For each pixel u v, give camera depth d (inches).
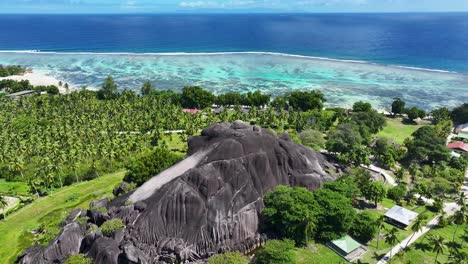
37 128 5467.5
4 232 3203.7
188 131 5413.4
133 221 2822.3
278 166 3457.2
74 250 2682.1
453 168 4365.2
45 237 2886.3
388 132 5905.5
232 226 2925.7
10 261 2797.7
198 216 2847.0
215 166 3038.9
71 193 3880.4
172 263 2659.9
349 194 3348.9
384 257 2847.0
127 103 6732.3
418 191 3750.0
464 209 3120.1
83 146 4712.1
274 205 3051.2
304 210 2903.5
